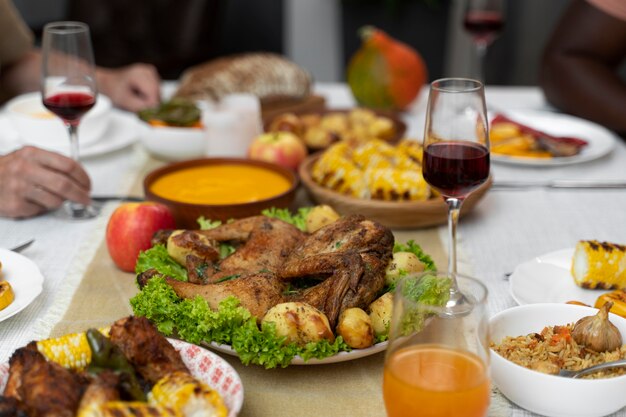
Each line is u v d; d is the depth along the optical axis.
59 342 1.02
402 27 4.44
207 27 3.45
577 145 2.09
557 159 2.03
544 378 1.01
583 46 2.48
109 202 1.80
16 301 1.27
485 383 0.91
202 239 1.34
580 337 1.10
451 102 1.23
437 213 1.63
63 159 1.70
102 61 3.42
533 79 4.54
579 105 2.43
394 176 1.65
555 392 1.01
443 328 0.91
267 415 1.06
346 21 4.48
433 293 0.93
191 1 3.40
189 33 3.40
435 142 1.25
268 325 1.10
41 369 0.93
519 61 4.54
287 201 1.64
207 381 1.02
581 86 2.42
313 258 1.20
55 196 1.68
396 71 2.37
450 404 0.89
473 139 1.24
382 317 1.15
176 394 0.91
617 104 2.36
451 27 4.56
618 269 1.36
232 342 1.11
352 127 2.16
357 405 1.08
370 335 1.11
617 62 2.57
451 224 1.31
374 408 1.08
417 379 0.91
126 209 1.46
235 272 1.29
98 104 2.17
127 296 1.38
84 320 1.29
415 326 0.92
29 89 2.65
